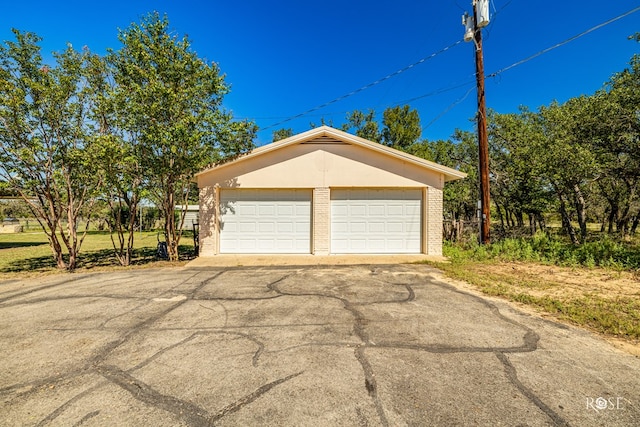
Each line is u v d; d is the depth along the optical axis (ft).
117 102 24.81
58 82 25.20
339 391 8.07
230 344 11.00
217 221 30.37
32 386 8.50
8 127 23.49
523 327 12.37
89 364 9.68
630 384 8.36
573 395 7.86
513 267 24.44
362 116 68.44
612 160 33.58
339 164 30.68
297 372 9.05
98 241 59.06
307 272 23.40
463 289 18.34
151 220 102.73
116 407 7.54
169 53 26.68
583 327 12.37
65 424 6.95
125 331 12.26
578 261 25.84
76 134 25.66
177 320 13.43
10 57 23.99
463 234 39.96
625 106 28.78
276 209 31.07
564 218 47.70
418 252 31.53
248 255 30.50
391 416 7.09
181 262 28.78
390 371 9.05
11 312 14.69
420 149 61.31
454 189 65.21
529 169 40.86
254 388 8.27
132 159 24.23
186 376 8.92
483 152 31.68
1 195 31.30
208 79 27.96
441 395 7.88
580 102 35.60
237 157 29.55
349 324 12.82
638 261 24.62
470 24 32.22
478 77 31.91
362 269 24.45
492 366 9.31
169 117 26.43
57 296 17.37
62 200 28.63
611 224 54.24
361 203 31.35
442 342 11.01
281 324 12.89
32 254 40.04
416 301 15.99
